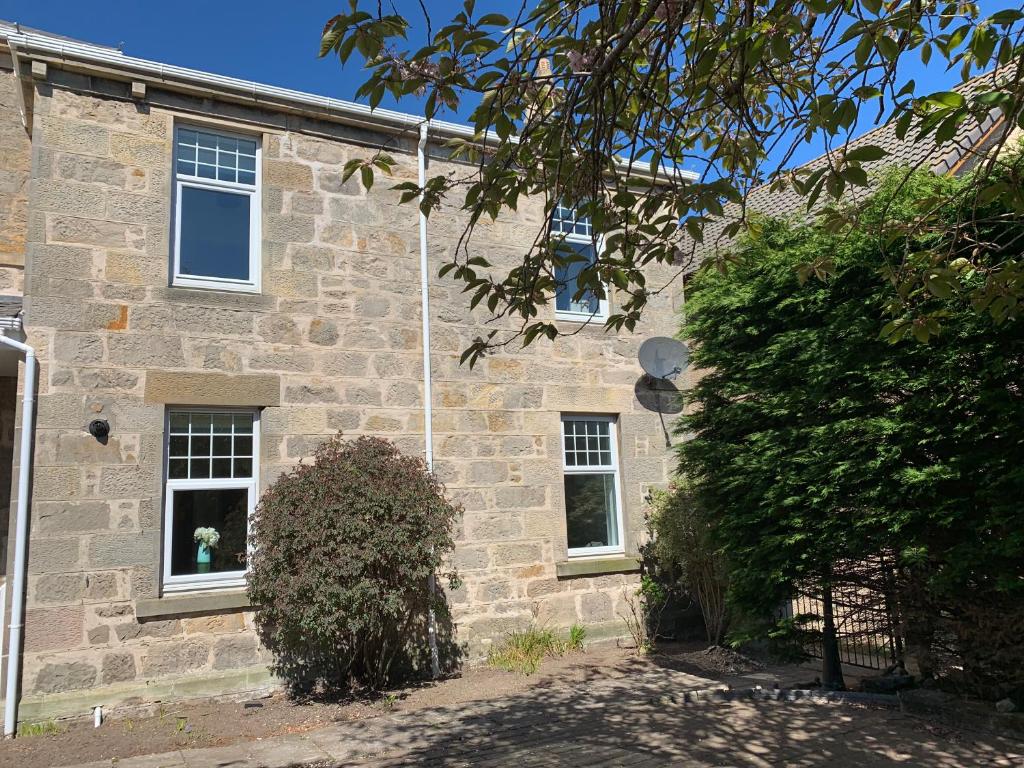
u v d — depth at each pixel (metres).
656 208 4.37
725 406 8.51
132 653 7.54
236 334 8.61
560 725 6.92
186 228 8.71
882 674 8.04
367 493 7.84
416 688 8.42
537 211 10.95
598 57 3.86
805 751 5.98
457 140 4.31
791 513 7.27
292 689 8.16
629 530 10.84
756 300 8.06
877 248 6.71
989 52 3.47
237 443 8.59
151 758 6.21
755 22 3.96
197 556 8.16
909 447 6.45
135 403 7.96
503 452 10.09
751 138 4.26
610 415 11.21
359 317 9.36
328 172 9.48
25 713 6.98
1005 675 6.45
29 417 7.42
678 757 5.93
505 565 9.85
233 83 8.88
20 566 7.16
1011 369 5.98
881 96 3.61
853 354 6.93
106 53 8.23
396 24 3.41
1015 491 5.88
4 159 8.95
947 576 6.13
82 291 7.89
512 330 10.41
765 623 7.96
